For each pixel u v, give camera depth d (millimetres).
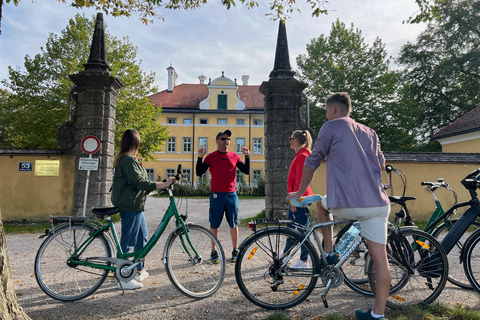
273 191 9117
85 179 9250
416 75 28766
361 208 2652
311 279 3156
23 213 9375
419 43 28188
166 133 22531
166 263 3416
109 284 3912
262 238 3230
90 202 9109
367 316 2742
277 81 9211
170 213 3555
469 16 25094
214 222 4938
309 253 3139
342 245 3217
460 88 27672
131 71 20391
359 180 2670
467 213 3488
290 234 3178
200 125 40312
